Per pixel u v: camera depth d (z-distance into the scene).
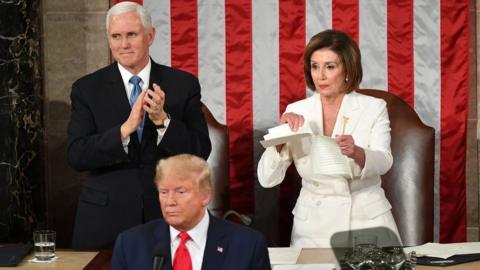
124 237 10.23
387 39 19.14
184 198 9.65
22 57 18.47
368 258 11.62
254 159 19.48
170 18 19.20
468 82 19.23
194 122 14.06
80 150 13.45
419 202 17.08
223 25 19.20
